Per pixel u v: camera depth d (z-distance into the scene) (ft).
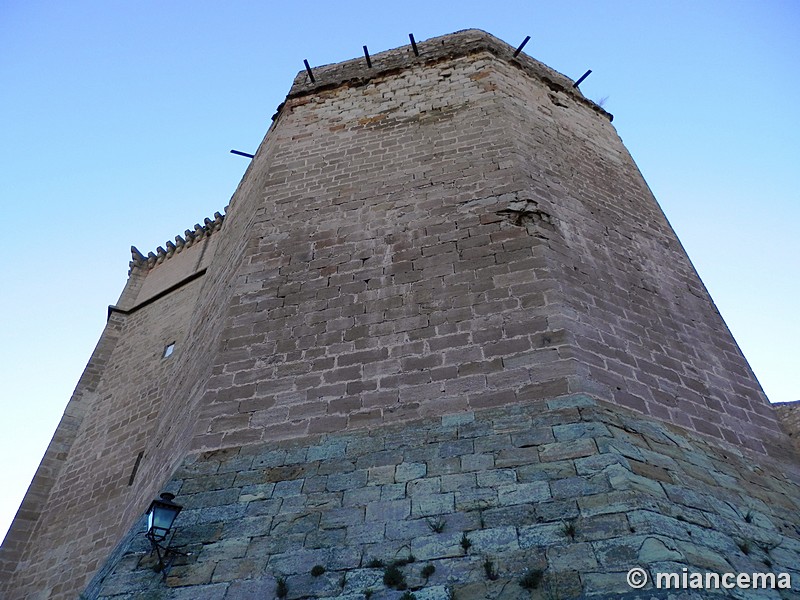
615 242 33.24
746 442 25.53
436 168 35.17
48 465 54.34
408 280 28.89
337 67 49.75
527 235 29.37
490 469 20.58
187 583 19.40
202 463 23.95
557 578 16.69
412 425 23.16
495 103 39.22
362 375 25.52
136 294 76.28
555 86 47.09
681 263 35.35
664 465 20.92
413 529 19.31
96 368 64.80
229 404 26.04
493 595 16.79
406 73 45.01
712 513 19.70
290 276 31.35
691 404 25.66
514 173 33.12
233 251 39.50
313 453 23.17
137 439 50.80
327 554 19.26
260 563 19.49
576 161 39.04
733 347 30.81
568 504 18.69
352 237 32.45
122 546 22.79
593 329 25.90
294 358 27.12
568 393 22.56
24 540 48.03
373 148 38.70
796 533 21.18
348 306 28.66
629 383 24.52
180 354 42.47
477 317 26.16
